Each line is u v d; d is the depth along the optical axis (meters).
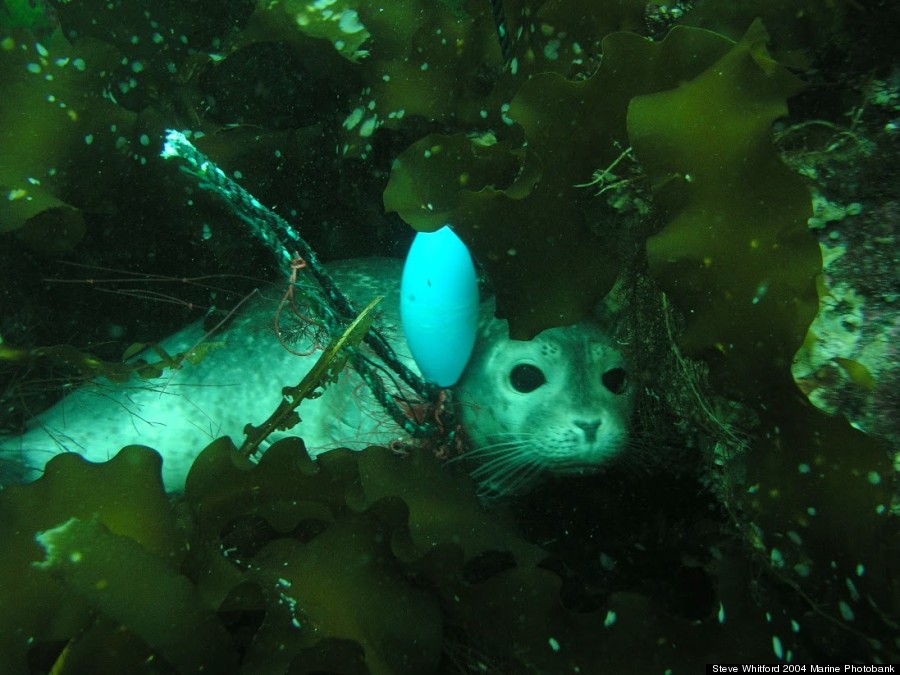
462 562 0.56
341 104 0.83
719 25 0.61
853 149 0.56
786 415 0.49
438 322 0.63
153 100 0.83
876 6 0.58
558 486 0.73
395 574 0.56
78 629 0.51
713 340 0.49
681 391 0.63
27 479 0.79
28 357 0.67
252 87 0.84
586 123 0.54
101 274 0.90
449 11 0.72
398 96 0.72
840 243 0.54
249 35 0.76
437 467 0.64
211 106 0.85
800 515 0.50
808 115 0.60
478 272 0.78
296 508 0.61
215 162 0.83
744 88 0.48
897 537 0.48
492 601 0.56
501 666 0.57
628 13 0.63
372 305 0.61
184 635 0.50
